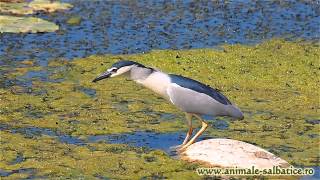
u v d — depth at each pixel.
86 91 17.22
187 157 12.80
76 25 24.77
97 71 19.08
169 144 13.65
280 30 24.38
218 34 23.72
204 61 20.11
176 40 22.86
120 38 23.02
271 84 18.25
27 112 15.47
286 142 13.91
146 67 13.33
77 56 20.61
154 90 13.34
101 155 12.88
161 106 16.20
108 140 13.80
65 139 13.80
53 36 23.05
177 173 12.08
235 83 18.30
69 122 14.87
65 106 15.98
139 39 22.95
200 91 13.23
